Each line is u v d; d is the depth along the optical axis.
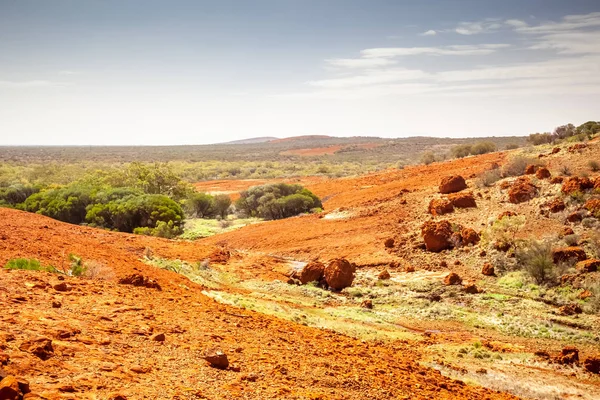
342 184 65.50
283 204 55.81
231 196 76.62
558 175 36.44
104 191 54.41
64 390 5.43
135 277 14.04
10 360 5.84
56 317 8.37
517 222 30.50
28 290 9.91
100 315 9.21
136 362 7.11
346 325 20.14
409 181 52.66
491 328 21.45
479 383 13.75
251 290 26.25
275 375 8.16
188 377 7.00
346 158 171.25
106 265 17.17
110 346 7.58
